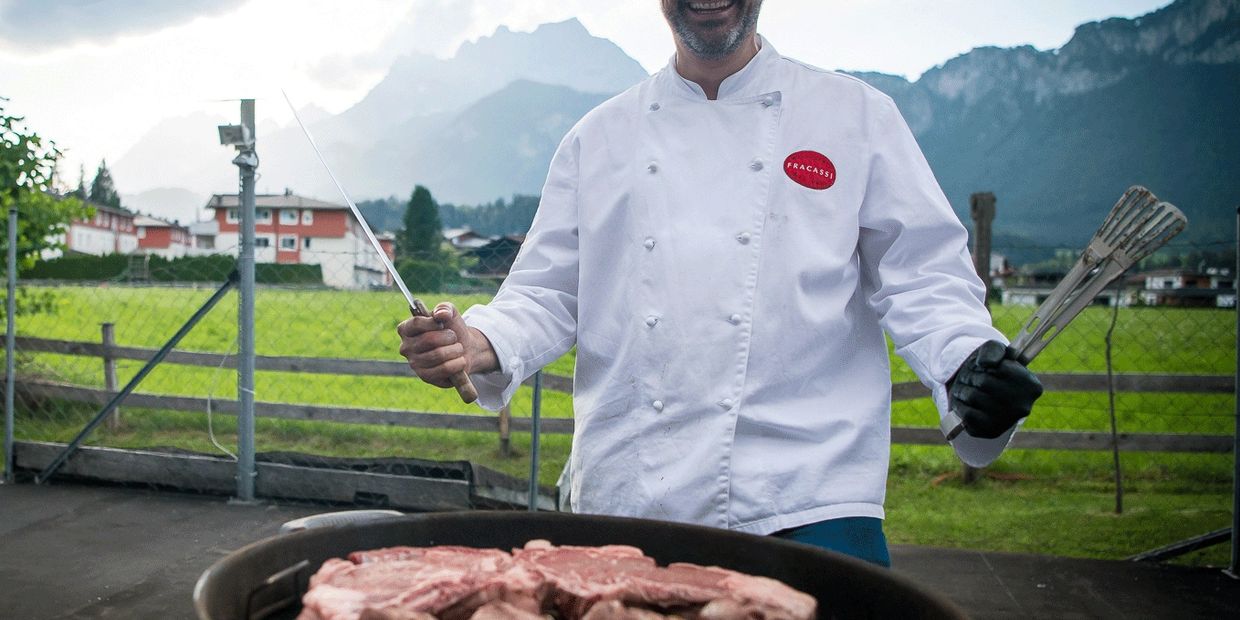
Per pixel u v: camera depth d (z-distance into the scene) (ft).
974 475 23.31
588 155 6.04
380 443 26.09
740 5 5.29
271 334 39.58
